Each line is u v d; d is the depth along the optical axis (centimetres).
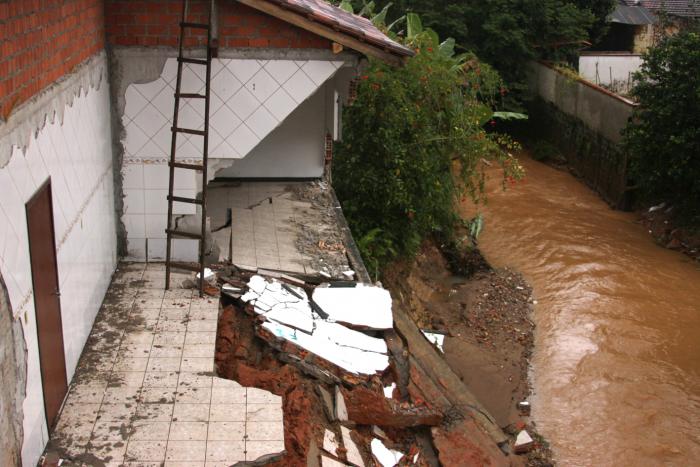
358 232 1484
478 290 1644
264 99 960
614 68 2730
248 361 819
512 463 879
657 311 1561
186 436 661
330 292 947
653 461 1134
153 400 707
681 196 1939
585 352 1412
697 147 1823
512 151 2684
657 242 1917
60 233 688
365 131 1441
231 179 1294
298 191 1267
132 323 839
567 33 2591
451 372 955
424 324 1472
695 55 1808
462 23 2497
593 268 1747
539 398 1281
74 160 744
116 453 634
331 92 1220
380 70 1364
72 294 734
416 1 2497
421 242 1666
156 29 919
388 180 1445
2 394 523
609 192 2208
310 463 672
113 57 924
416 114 1427
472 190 1664
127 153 955
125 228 980
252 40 936
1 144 523
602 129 2245
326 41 945
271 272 984
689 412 1245
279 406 712
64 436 650
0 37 522
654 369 1362
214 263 997
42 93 630
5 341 530
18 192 561
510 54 2628
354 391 808
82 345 778
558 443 1172
